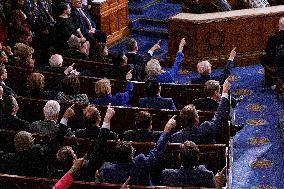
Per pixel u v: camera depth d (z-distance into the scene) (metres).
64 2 21.86
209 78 16.16
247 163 15.28
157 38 26.55
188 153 10.08
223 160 11.43
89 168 10.39
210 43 22.14
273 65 19.56
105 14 24.80
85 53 18.61
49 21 22.34
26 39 21.52
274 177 14.59
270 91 19.73
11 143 12.06
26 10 21.84
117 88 15.64
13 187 9.77
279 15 22.06
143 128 11.88
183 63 22.39
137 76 17.52
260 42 22.38
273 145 16.17
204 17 22.02
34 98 14.52
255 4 23.89
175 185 10.15
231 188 14.09
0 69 14.90
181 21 21.98
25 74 16.48
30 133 11.30
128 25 26.83
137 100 15.70
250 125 17.41
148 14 28.12
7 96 13.54
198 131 11.92
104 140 10.48
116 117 13.66
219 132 13.15
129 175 10.16
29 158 10.58
